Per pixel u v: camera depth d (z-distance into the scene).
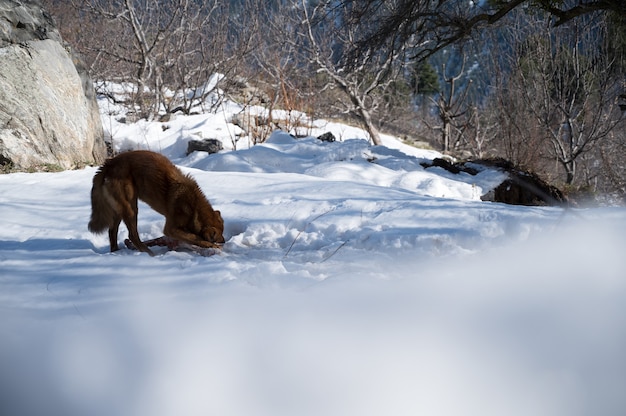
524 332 3.16
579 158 22.11
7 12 12.62
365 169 11.52
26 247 6.28
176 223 6.03
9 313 3.84
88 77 14.74
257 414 2.60
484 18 14.46
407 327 3.30
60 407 2.68
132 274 4.92
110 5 25.72
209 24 26.88
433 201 7.57
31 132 12.09
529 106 20.83
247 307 3.82
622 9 12.59
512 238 6.17
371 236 6.08
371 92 30.95
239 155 12.70
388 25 15.38
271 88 26.92
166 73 25.86
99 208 6.20
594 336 3.07
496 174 12.19
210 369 2.95
